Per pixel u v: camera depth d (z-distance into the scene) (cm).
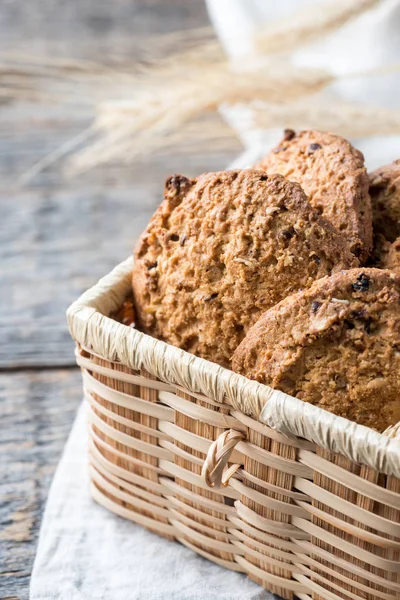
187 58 73
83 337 49
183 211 51
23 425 59
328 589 49
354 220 51
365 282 47
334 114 67
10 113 94
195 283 50
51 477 57
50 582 51
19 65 71
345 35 77
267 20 82
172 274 51
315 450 46
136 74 72
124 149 72
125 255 73
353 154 52
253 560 50
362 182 52
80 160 72
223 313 50
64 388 62
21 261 72
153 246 52
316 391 47
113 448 52
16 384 62
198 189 51
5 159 86
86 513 54
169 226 51
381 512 45
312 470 46
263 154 74
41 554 52
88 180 84
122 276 52
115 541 53
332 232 49
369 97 77
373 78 76
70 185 83
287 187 49
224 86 68
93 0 112
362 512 46
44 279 71
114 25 106
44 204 80
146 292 51
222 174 51
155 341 48
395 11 73
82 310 50
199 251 50
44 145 88
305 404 45
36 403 61
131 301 53
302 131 55
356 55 77
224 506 49
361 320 47
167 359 47
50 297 69
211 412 47
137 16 108
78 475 56
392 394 47
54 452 58
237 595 51
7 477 56
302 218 49
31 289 70
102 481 53
